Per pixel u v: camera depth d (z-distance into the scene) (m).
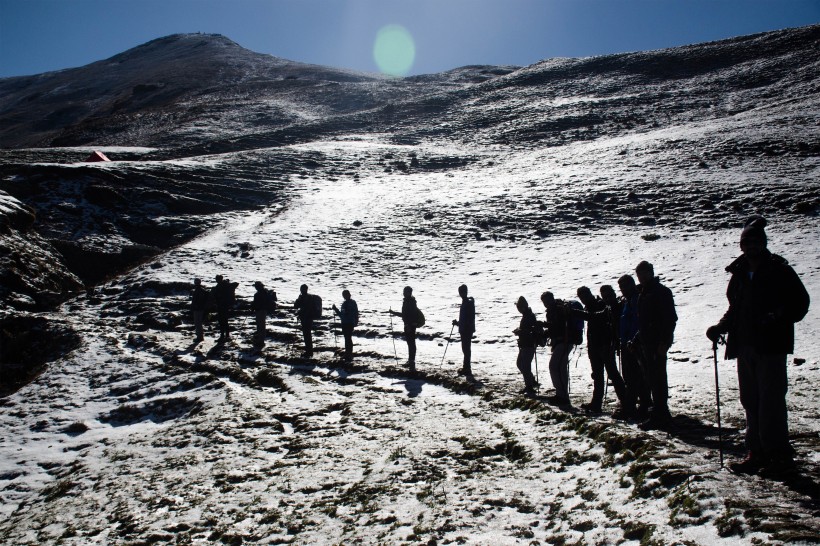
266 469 8.48
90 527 7.46
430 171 46.00
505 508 5.75
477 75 119.44
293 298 21.61
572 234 27.23
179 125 82.94
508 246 26.77
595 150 43.47
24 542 7.50
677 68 78.25
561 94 73.75
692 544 3.99
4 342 18.22
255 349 16.72
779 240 21.59
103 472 9.84
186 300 21.94
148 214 33.28
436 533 5.38
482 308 19.36
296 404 11.74
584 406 8.82
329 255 27.17
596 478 5.92
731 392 9.36
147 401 13.54
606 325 8.56
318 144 56.66
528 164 43.38
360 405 11.13
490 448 7.74
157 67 167.38
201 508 7.35
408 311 13.64
